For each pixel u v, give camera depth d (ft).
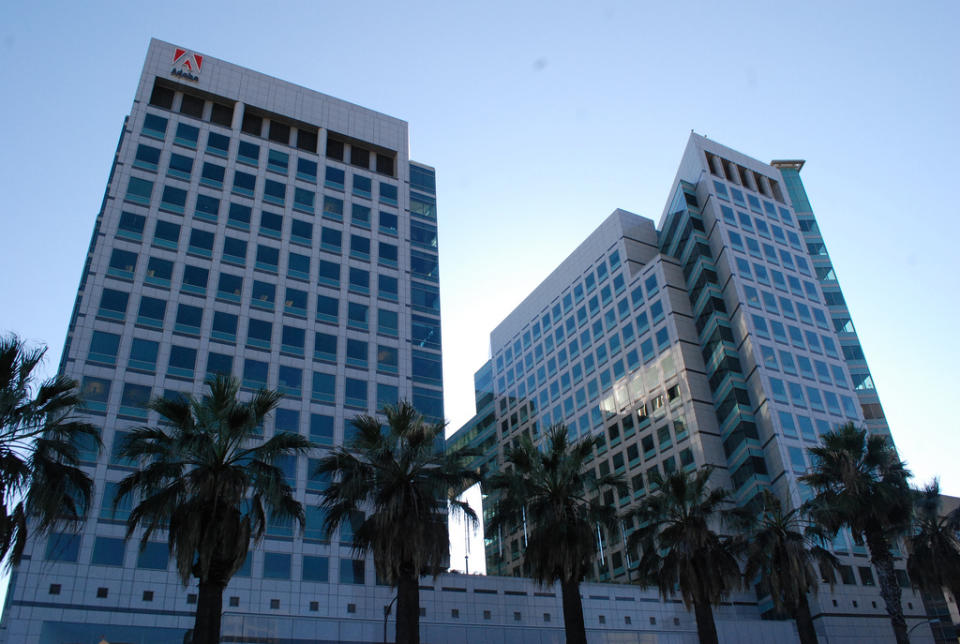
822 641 213.87
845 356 321.32
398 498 106.32
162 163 217.15
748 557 137.18
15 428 84.58
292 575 167.43
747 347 274.98
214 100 240.32
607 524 124.67
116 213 201.98
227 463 94.53
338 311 214.90
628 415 311.88
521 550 327.47
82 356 176.65
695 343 298.56
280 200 228.02
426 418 208.33
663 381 298.35
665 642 190.39
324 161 245.04
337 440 190.80
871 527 133.49
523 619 186.60
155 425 172.96
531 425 376.68
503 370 420.36
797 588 128.16
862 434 139.33
